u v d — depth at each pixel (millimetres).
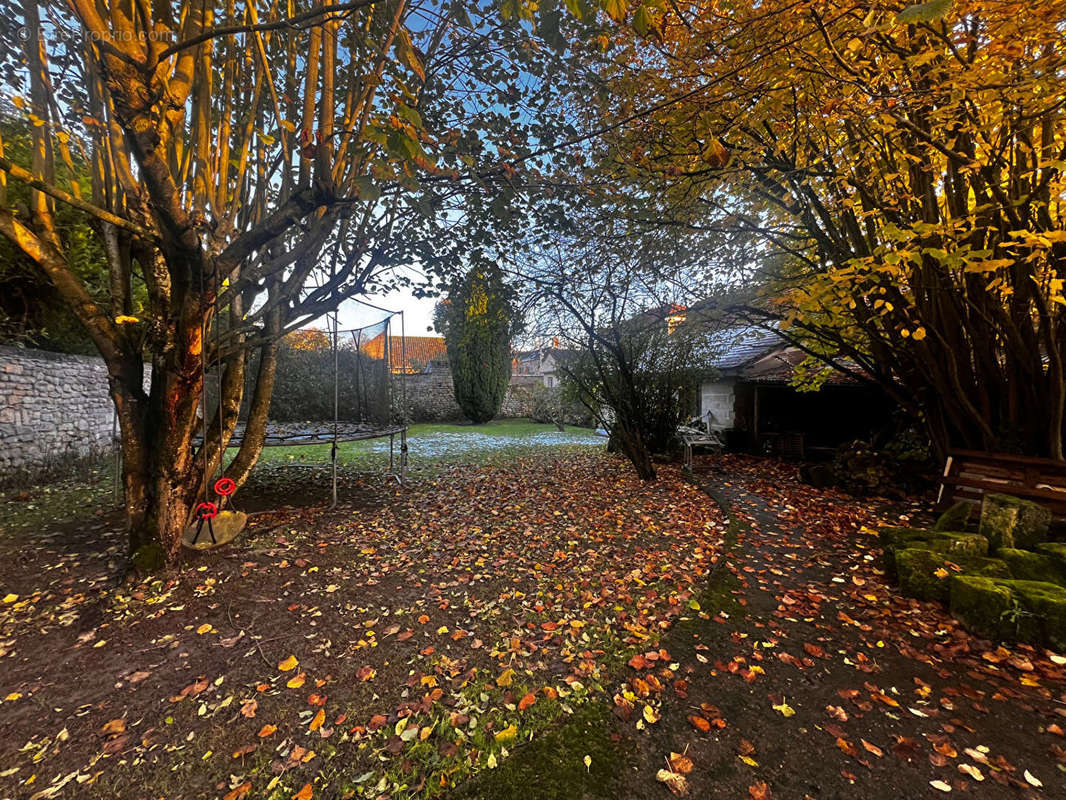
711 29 3061
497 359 12734
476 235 4949
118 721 1965
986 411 4840
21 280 6102
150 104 2105
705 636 2637
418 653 2486
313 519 5008
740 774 1688
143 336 3283
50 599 3068
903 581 3139
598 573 3568
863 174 4434
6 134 4059
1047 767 1713
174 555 3469
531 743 1836
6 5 2783
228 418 4188
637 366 8727
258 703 2080
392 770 1715
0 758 1771
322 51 3072
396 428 7496
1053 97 2684
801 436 9312
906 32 2951
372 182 2186
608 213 5246
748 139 4414
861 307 4996
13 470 5910
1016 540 3539
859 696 2117
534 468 8367
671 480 7125
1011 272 4055
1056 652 2391
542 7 1740
